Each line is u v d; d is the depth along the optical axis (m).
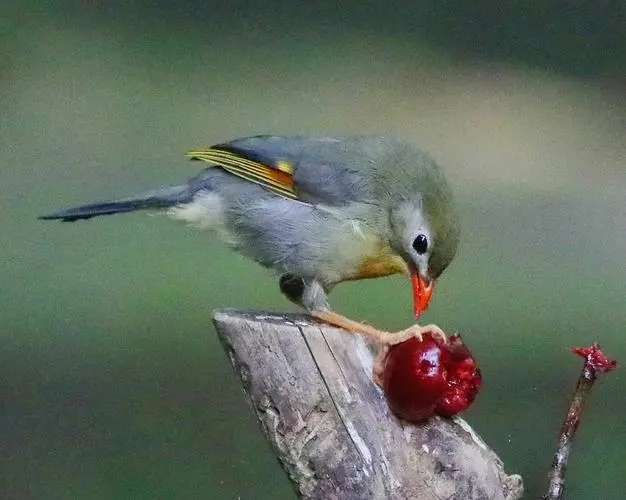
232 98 16.34
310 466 6.31
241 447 10.34
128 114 15.57
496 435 10.12
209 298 12.49
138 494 9.90
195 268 13.08
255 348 6.43
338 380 6.35
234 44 16.80
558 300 12.89
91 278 12.84
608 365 5.84
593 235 14.59
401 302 12.67
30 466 9.99
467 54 17.03
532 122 16.45
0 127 15.19
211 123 15.91
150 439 10.30
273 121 15.99
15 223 14.09
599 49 16.95
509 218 14.73
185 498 9.84
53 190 14.33
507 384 10.95
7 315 11.84
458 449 6.34
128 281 12.65
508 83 16.95
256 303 12.55
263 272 13.10
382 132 15.98
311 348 6.37
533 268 13.66
